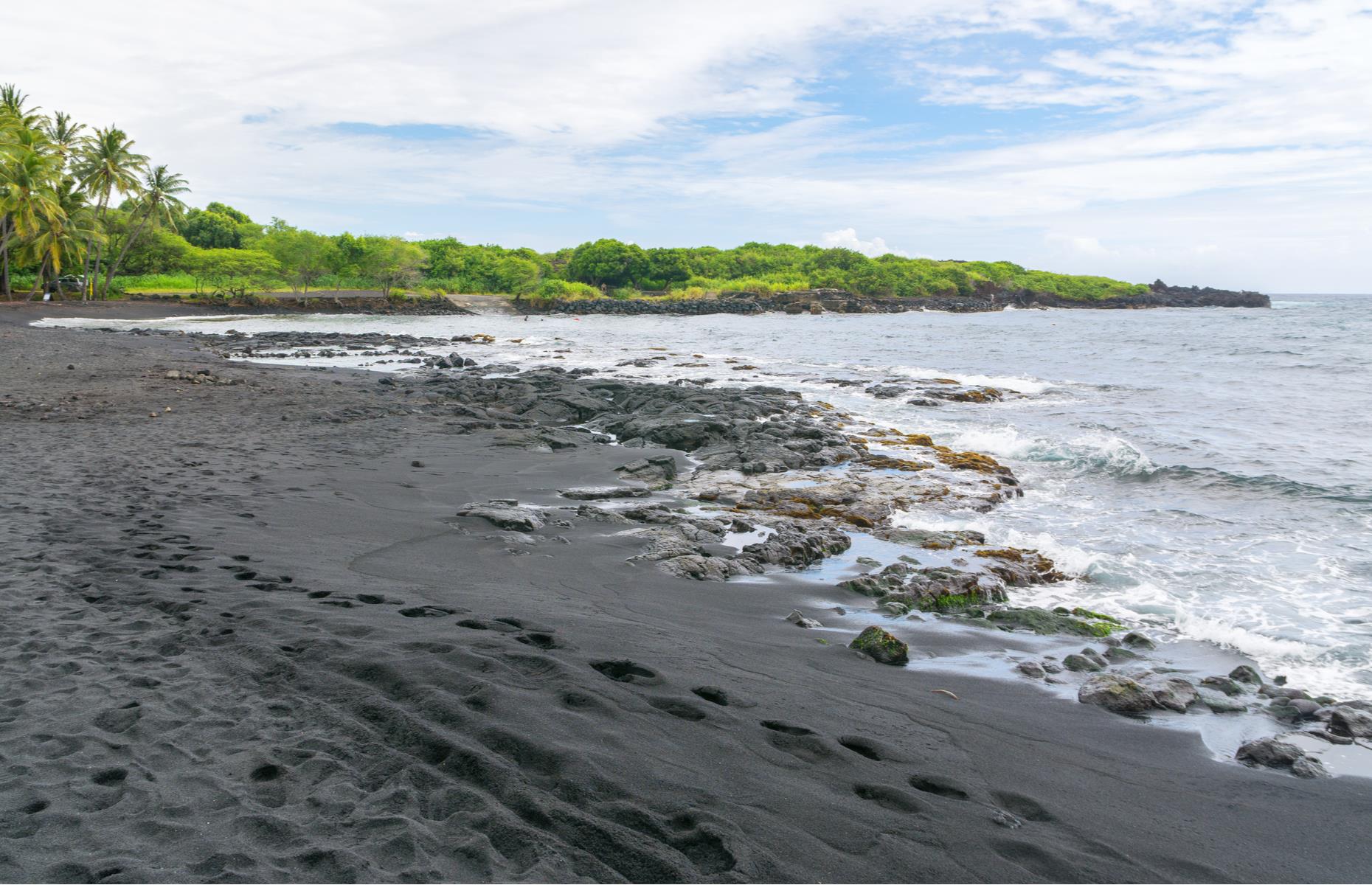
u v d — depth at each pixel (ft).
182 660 16.71
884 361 117.29
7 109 176.04
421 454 46.80
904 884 10.91
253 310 246.47
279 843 10.86
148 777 12.30
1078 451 47.96
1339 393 78.33
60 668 16.06
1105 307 524.93
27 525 26.68
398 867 10.48
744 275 534.37
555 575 25.81
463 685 15.79
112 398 61.46
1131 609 25.39
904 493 39.55
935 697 18.10
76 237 202.08
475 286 389.60
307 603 20.63
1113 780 14.67
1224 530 34.22
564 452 48.91
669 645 19.58
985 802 13.35
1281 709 18.06
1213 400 74.02
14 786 11.83
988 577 26.84
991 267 616.39
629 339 169.27
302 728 14.07
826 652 20.53
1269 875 11.86
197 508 30.91
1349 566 29.35
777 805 12.62
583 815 11.83
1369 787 14.74
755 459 46.47
